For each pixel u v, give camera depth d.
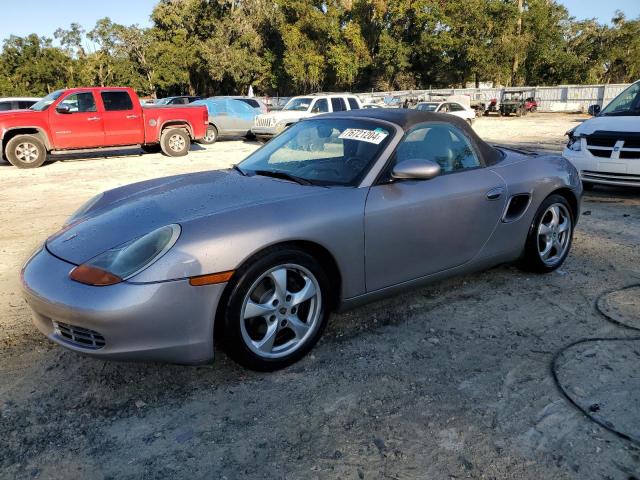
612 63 53.31
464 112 24.78
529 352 2.96
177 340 2.45
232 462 2.14
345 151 3.34
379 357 2.94
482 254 3.64
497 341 3.10
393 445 2.22
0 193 8.66
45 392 2.64
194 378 2.75
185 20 51.19
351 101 17.50
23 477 2.07
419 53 46.25
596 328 3.24
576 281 4.04
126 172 10.94
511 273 4.22
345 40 46.22
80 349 2.46
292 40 45.41
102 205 3.25
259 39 49.19
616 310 3.49
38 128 11.84
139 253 2.47
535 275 4.17
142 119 13.16
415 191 3.20
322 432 2.31
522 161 4.00
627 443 2.20
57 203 7.73
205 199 2.91
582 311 3.49
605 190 7.82
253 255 2.58
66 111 12.13
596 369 2.76
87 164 12.45
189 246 2.45
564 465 2.08
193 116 13.97
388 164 3.17
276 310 2.72
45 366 2.88
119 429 2.35
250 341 2.66
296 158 3.53
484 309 3.54
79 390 2.66
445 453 2.17
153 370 2.83
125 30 51.53
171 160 13.00
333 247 2.83
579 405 2.46
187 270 2.41
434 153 3.46
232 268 2.49
